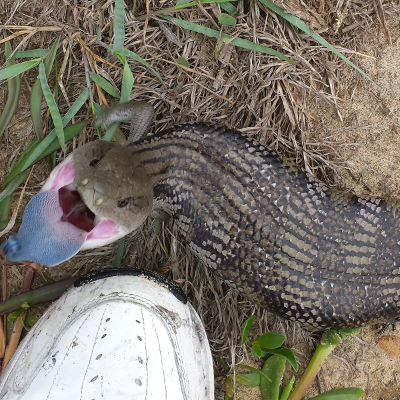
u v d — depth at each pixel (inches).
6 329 10.8
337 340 11.2
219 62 11.2
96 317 9.0
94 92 10.9
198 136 10.0
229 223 9.6
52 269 11.3
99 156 9.0
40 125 10.2
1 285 11.0
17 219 11.0
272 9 10.7
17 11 10.4
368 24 11.5
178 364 8.9
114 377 8.2
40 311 11.2
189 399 8.8
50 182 8.9
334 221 9.8
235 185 9.6
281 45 11.1
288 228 9.5
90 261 11.4
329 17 11.3
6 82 10.6
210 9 10.9
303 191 9.8
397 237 10.0
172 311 9.6
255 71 11.2
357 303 9.6
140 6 10.9
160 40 11.1
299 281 9.4
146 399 8.0
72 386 8.1
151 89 11.1
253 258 9.5
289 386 11.3
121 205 8.9
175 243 11.4
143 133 10.6
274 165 9.9
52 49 10.1
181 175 10.0
